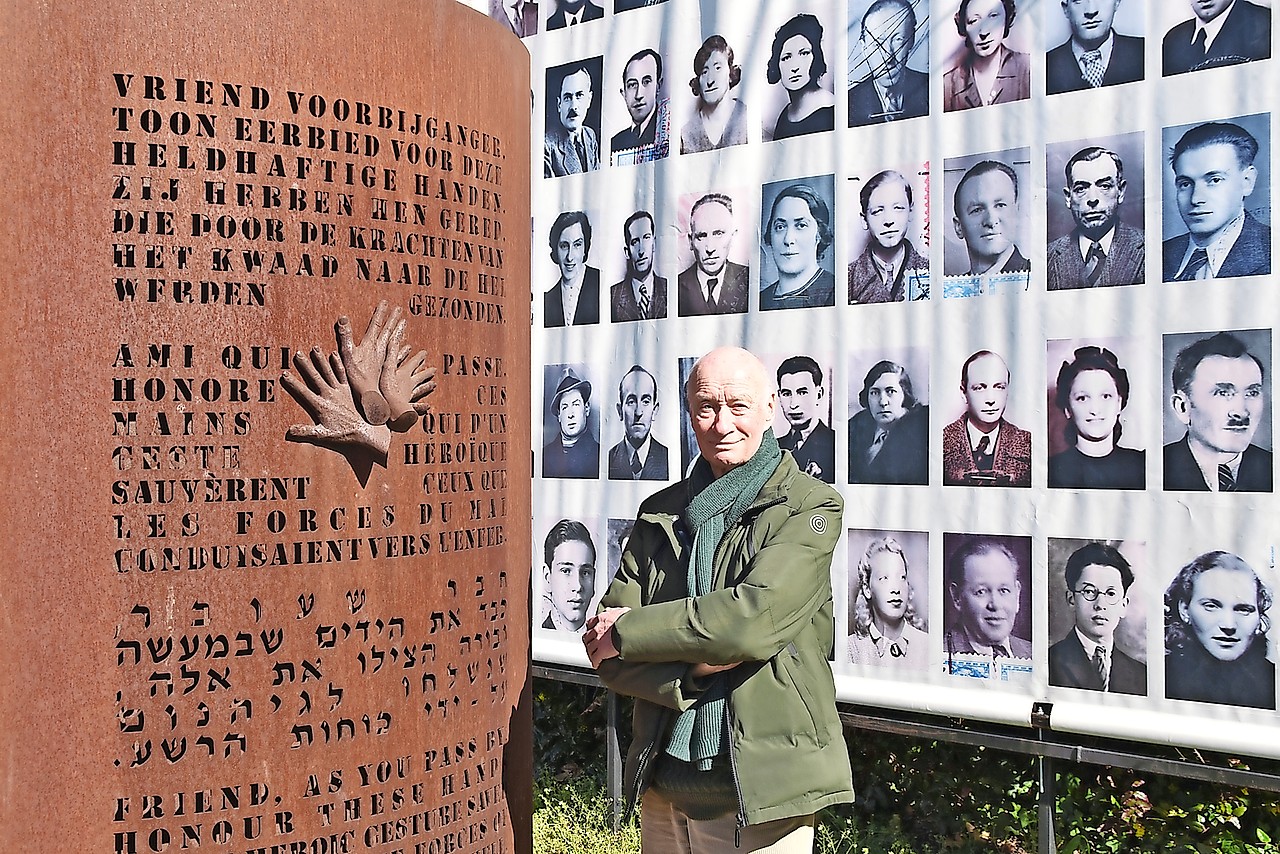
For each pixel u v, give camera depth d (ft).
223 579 6.98
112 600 6.77
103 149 6.81
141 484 6.82
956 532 13.07
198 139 7.00
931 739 13.96
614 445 15.87
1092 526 12.23
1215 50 11.51
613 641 8.55
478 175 8.31
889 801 14.83
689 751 8.61
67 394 6.72
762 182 14.51
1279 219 11.19
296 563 7.20
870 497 13.66
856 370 13.76
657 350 15.46
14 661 6.64
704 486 9.12
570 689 18.03
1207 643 11.59
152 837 6.84
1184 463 11.70
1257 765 12.30
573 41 16.29
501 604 8.61
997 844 13.84
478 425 8.29
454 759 8.03
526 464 9.17
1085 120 12.25
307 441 7.23
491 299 8.46
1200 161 11.60
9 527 6.64
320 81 7.36
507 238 8.76
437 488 7.89
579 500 16.22
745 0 14.65
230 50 7.08
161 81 6.91
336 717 7.35
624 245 15.79
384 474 7.55
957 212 13.07
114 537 6.78
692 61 15.12
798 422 14.20
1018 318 12.67
